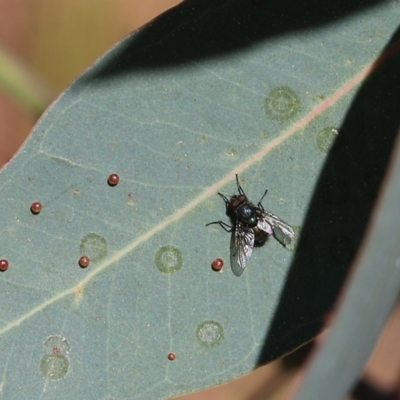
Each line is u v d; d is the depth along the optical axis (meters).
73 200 0.20
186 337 0.20
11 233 0.20
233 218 0.20
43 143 0.20
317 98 0.20
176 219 0.20
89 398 0.20
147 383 0.20
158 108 0.20
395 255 0.16
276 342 0.20
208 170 0.20
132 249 0.20
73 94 0.20
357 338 0.16
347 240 0.20
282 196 0.20
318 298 0.20
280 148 0.20
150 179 0.20
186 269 0.20
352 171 0.20
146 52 0.20
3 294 0.20
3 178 0.20
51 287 0.20
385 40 0.20
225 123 0.20
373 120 0.20
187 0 0.20
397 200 0.16
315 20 0.20
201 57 0.20
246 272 0.20
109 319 0.20
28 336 0.20
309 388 0.15
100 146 0.20
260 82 0.20
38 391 0.20
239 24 0.20
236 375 0.20
